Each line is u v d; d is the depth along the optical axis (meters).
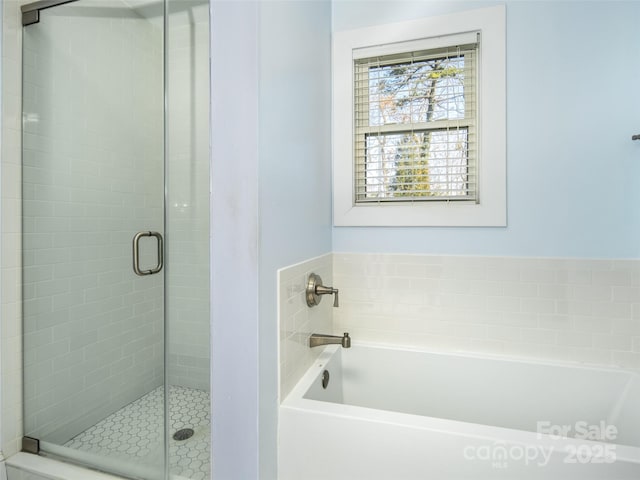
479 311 1.55
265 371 0.98
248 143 0.94
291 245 1.19
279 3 1.09
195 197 1.74
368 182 1.74
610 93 1.38
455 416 1.52
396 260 1.66
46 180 1.50
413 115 1.66
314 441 1.03
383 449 0.97
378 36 1.65
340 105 1.71
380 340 1.69
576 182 1.43
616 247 1.39
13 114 1.40
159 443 1.43
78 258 1.60
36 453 1.37
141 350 1.70
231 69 0.96
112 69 1.75
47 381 1.47
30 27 1.46
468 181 1.59
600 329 1.41
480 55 1.53
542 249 1.47
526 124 1.48
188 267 1.73
